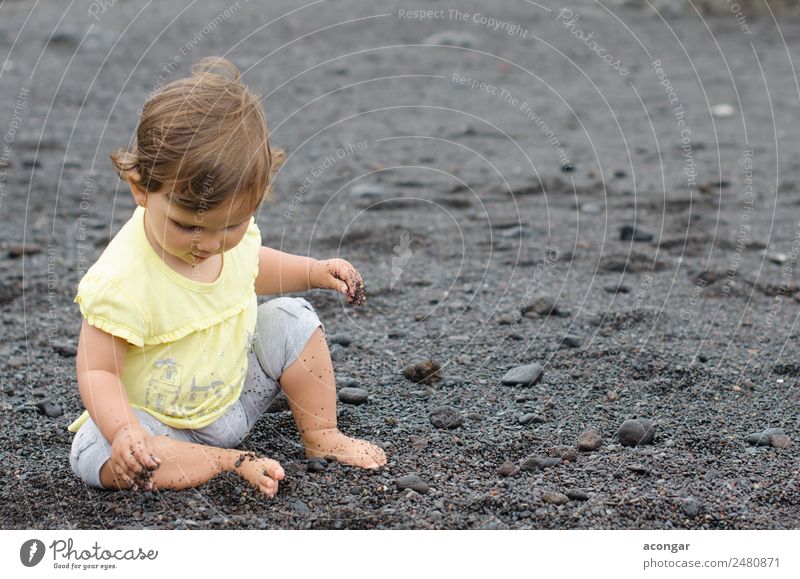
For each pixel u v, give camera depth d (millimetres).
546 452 2191
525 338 2916
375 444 2195
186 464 1956
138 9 8609
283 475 1937
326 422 2139
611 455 2189
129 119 5688
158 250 1885
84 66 6793
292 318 2096
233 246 1878
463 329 2996
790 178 4879
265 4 8977
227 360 2000
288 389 2113
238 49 7348
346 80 6719
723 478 2094
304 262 2199
